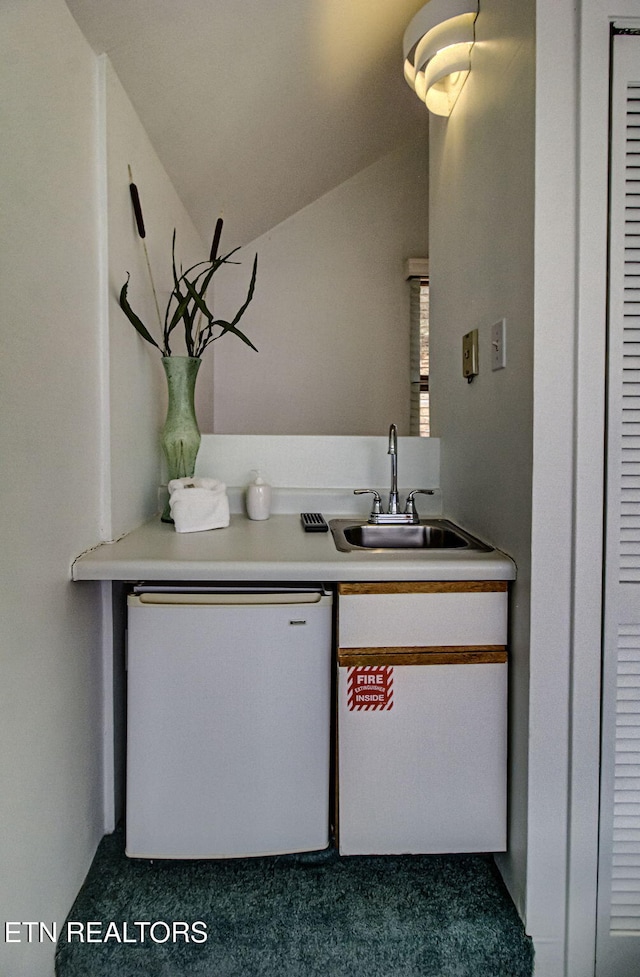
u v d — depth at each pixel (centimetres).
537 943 111
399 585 117
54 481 103
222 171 219
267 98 194
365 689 117
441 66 150
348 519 178
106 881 119
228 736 117
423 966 108
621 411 107
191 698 116
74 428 113
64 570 108
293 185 280
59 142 105
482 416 141
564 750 110
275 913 112
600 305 106
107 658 131
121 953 106
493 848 119
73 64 112
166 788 117
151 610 115
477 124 143
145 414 161
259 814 118
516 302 116
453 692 118
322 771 120
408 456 191
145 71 139
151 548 126
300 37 174
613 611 108
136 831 117
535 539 108
